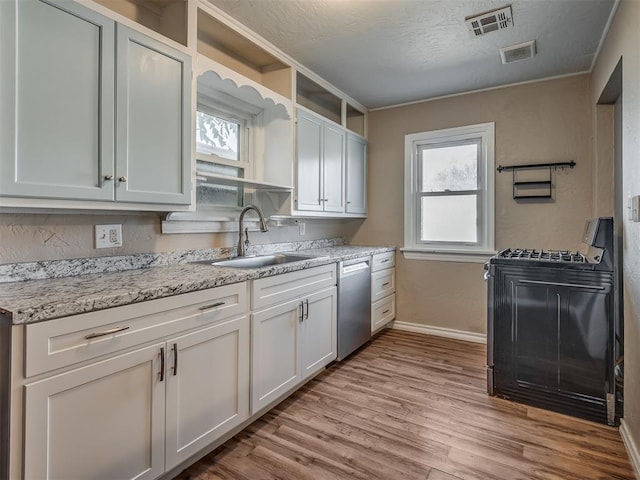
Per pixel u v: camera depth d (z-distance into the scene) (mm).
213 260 2354
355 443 1835
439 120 3533
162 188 1722
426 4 2035
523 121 3164
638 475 1569
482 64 2799
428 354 3064
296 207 2748
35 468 1081
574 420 2076
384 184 3840
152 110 1673
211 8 2051
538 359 2225
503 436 1905
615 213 2621
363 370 2732
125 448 1318
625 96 1858
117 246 1877
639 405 1624
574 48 2539
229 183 2439
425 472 1622
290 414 2107
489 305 2373
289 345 2180
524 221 3170
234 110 2578
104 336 1245
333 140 3230
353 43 2475
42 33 1293
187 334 1541
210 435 1653
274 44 2490
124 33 1551
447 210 3568
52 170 1327
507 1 2008
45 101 1305
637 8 1630
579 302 2119
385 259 3543
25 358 1055
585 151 2939
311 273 2383
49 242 1617
